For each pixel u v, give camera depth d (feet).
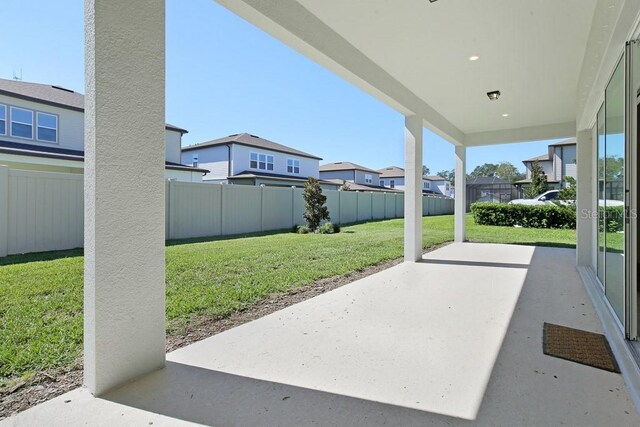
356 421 5.97
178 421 5.98
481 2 11.12
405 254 21.49
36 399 6.64
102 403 6.50
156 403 6.50
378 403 6.49
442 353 8.61
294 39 11.23
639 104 12.23
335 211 52.75
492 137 30.19
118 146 6.98
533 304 12.60
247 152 71.20
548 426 5.81
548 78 17.74
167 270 18.01
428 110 22.53
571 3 11.10
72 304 12.00
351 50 14.01
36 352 8.43
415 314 11.51
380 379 7.37
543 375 7.49
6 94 40.52
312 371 7.72
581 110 16.88
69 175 24.71
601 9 10.52
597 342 9.21
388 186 132.36
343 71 13.82
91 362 6.78
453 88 19.20
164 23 7.75
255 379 7.38
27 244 22.80
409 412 6.21
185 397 6.70
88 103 6.71
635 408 6.29
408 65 16.15
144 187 7.47
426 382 7.23
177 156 56.65
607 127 11.66
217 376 7.50
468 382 7.23
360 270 18.94
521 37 13.43
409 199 21.25
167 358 8.38
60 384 7.18
